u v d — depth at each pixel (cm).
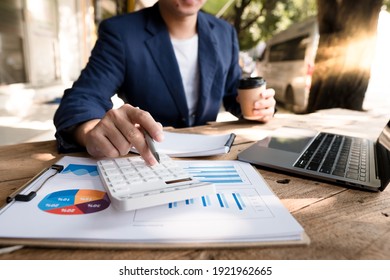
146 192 37
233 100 138
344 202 44
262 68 422
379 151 62
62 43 555
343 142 73
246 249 32
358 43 232
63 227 34
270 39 406
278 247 33
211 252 32
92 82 97
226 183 48
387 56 234
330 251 32
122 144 52
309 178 53
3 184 48
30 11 459
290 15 426
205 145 68
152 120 52
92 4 577
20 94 408
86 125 65
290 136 77
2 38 420
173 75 114
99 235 32
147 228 34
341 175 52
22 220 35
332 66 248
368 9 225
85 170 52
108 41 109
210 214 37
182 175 44
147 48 112
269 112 98
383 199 46
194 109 129
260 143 70
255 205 40
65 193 42
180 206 39
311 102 276
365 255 32
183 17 117
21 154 64
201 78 122
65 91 88
